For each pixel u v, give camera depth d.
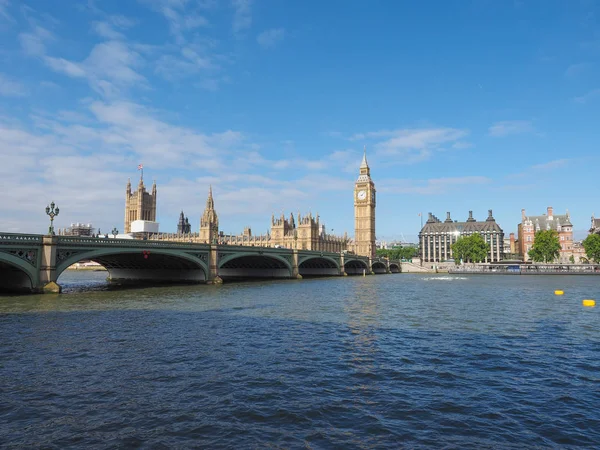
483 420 17.84
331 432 16.58
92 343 30.73
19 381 22.16
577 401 20.09
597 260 180.50
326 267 156.88
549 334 35.81
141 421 17.41
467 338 33.88
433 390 21.47
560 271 173.12
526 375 24.08
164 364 25.53
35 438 15.84
